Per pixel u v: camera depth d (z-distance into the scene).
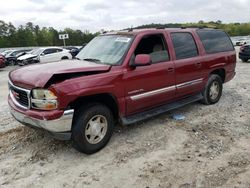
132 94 5.06
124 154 4.63
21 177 4.06
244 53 18.27
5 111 7.27
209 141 5.05
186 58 6.18
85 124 4.45
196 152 4.64
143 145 4.93
